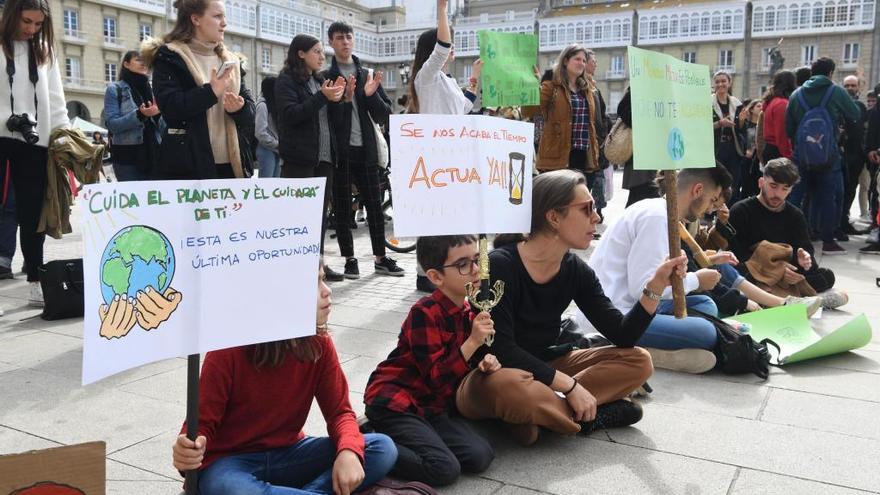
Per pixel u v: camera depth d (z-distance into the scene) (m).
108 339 1.84
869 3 53.03
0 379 3.88
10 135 5.35
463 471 2.85
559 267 3.18
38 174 5.55
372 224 6.95
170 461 2.93
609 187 11.31
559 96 7.98
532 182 3.05
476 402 3.06
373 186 6.86
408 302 5.80
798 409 3.50
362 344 4.57
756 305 5.00
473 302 2.86
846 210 9.23
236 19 57.94
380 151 8.03
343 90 5.77
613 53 61.06
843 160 9.01
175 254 1.95
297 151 5.95
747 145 10.12
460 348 2.84
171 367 4.10
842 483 2.75
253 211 2.08
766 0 55.84
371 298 5.95
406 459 2.67
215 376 2.33
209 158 4.71
